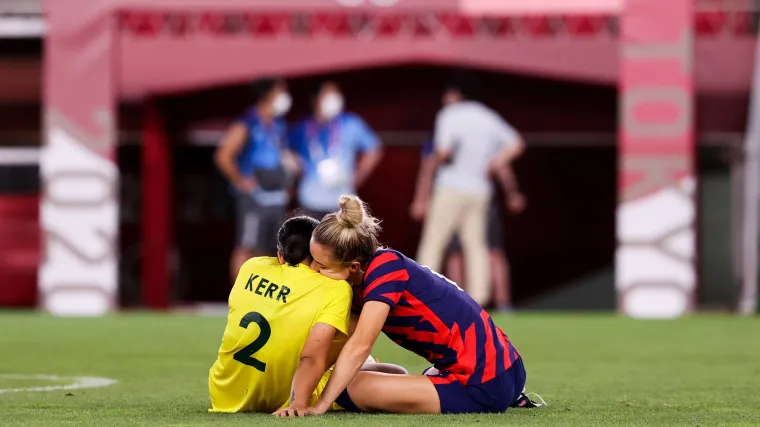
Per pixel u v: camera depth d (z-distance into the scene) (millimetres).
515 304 58312
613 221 57344
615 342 37219
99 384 24562
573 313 55188
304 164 51875
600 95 54312
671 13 52000
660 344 36438
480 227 49281
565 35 52031
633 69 52156
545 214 57594
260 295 18203
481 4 51844
